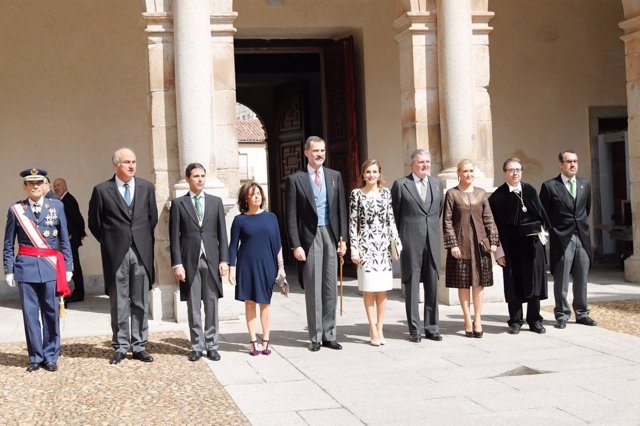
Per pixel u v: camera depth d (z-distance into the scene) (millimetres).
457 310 11094
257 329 10031
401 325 9984
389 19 15656
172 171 10852
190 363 8109
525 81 16422
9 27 14109
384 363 7871
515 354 8109
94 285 14438
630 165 13680
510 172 9180
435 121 12078
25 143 14180
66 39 14328
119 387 7172
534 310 9242
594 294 12227
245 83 20250
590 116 16656
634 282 13531
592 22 16688
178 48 10633
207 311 8359
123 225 8281
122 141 14539
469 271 8945
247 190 8453
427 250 8961
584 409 6074
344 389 6887
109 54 14492
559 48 16547
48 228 8023
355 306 11719
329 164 16297
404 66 12297
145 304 8352
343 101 15656
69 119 14344
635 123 13492
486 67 12133
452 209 9023
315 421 5957
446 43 11812
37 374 7781
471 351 8320
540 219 9164
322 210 8656
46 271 7957
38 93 14242
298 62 18688
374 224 8680
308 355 8359
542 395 6500
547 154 16516
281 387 7012
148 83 10859
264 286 8367
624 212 15812
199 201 8422
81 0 14375
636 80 13422
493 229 9008
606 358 7805
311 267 8570
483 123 12133
